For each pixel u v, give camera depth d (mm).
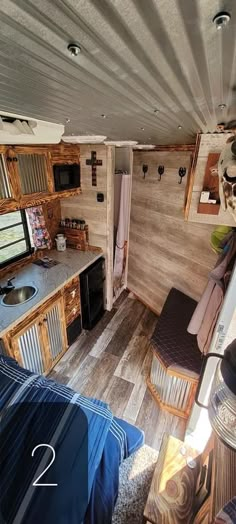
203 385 1548
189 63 447
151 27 327
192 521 1164
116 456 1209
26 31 335
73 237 2979
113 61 441
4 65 457
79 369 2514
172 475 1351
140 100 707
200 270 2541
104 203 2713
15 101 732
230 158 991
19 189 1934
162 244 2900
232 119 998
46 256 2836
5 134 1206
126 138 1911
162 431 1988
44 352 2307
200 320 1853
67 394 1369
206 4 272
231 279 1254
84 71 489
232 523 613
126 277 3715
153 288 3258
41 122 1134
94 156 2523
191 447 1487
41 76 515
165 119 1007
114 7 283
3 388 1374
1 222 2336
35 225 2639
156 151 2557
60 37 354
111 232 2918
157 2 274
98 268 2914
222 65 452
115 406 2176
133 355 2693
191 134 1492
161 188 2664
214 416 607
